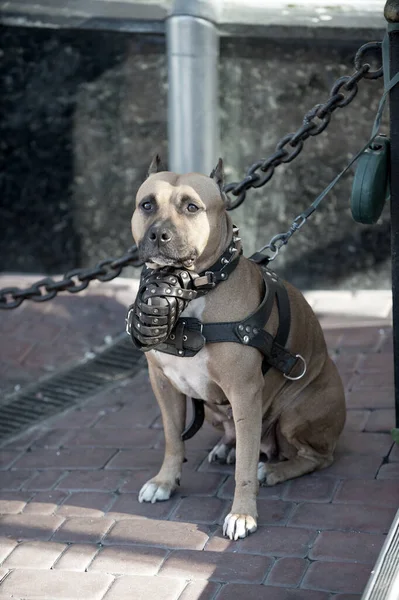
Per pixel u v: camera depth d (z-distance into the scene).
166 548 3.56
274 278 3.86
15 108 6.53
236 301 3.51
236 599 3.18
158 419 4.82
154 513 3.83
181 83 5.77
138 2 6.08
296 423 3.94
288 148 6.20
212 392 3.70
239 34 6.00
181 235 3.25
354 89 4.00
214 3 5.72
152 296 3.29
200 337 3.46
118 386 5.36
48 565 3.51
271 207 6.28
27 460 4.48
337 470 4.04
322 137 6.10
